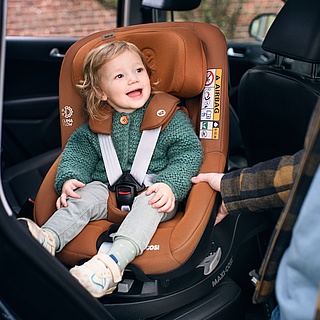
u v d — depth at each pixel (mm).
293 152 2006
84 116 1985
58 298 1293
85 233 1740
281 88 1886
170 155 1857
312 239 1042
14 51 2750
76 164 1874
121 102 1848
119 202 1790
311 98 1786
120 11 2734
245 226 2023
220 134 1881
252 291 2117
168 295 1697
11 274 1246
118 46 1855
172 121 1862
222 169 1826
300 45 1733
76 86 1946
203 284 1759
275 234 1167
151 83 1944
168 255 1621
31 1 3578
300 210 1119
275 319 1325
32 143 2881
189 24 2031
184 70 1872
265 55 2631
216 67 1926
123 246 1590
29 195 2514
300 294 1070
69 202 1769
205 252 1682
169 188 1729
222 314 1792
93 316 1340
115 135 1882
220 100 1902
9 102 2793
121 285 1683
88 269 1504
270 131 2045
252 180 1534
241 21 2840
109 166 1861
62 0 3568
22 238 1195
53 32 3545
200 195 1713
